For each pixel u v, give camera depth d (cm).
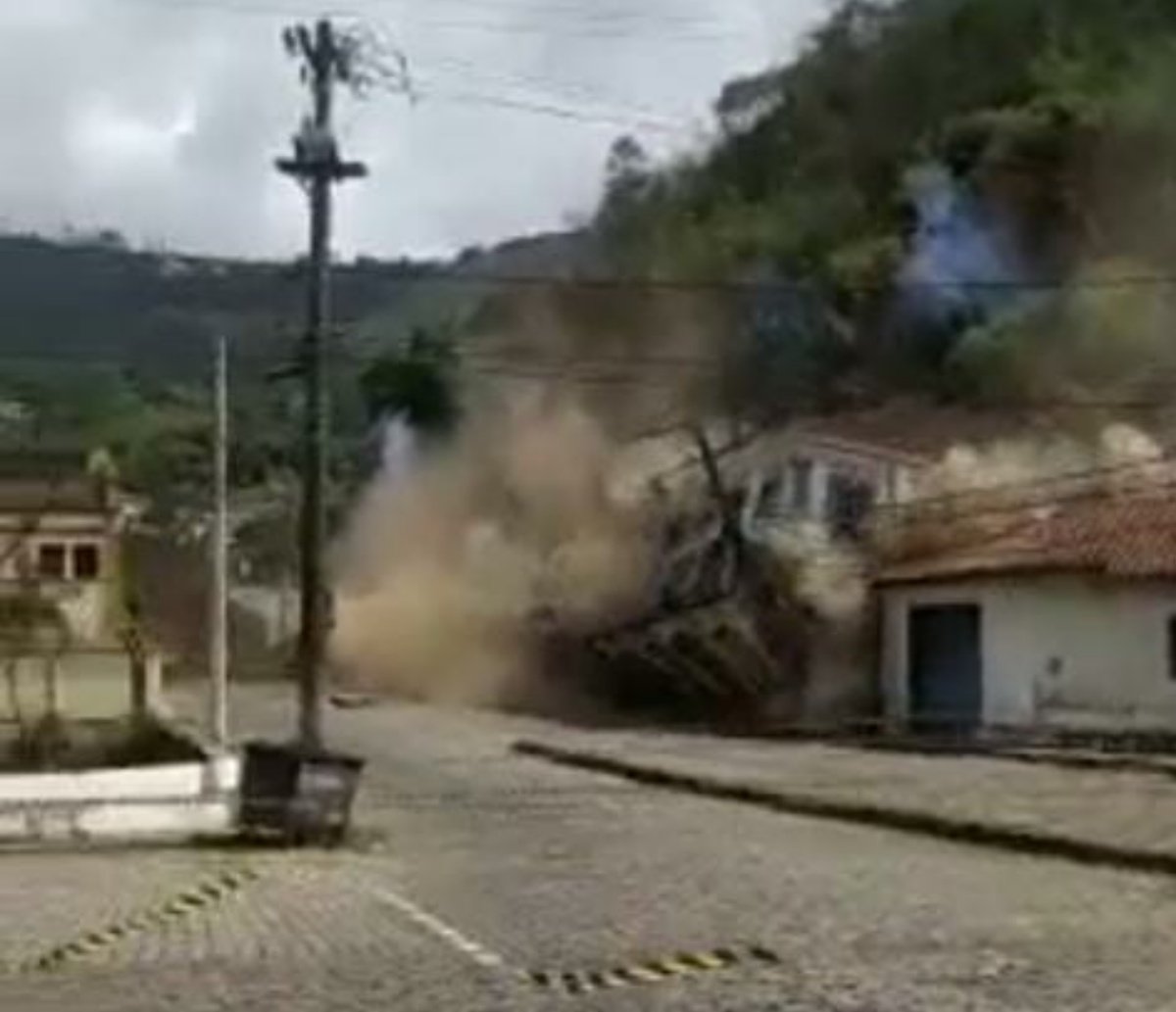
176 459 8144
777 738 4712
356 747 4609
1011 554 4534
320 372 3142
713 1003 1396
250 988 1529
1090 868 2286
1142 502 4712
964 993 1414
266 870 2472
